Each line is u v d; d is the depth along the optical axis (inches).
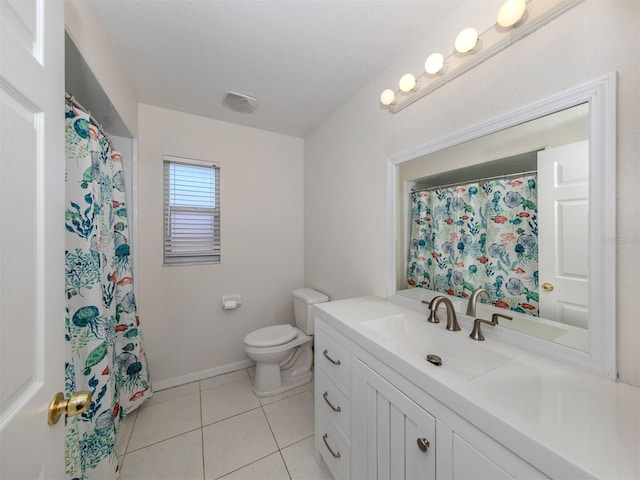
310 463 50.3
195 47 50.0
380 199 59.2
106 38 45.6
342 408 42.4
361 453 37.8
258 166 89.3
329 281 80.5
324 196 82.8
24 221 17.8
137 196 70.2
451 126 43.3
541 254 33.4
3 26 15.8
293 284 96.3
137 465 49.6
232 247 85.0
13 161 16.7
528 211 34.9
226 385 76.9
